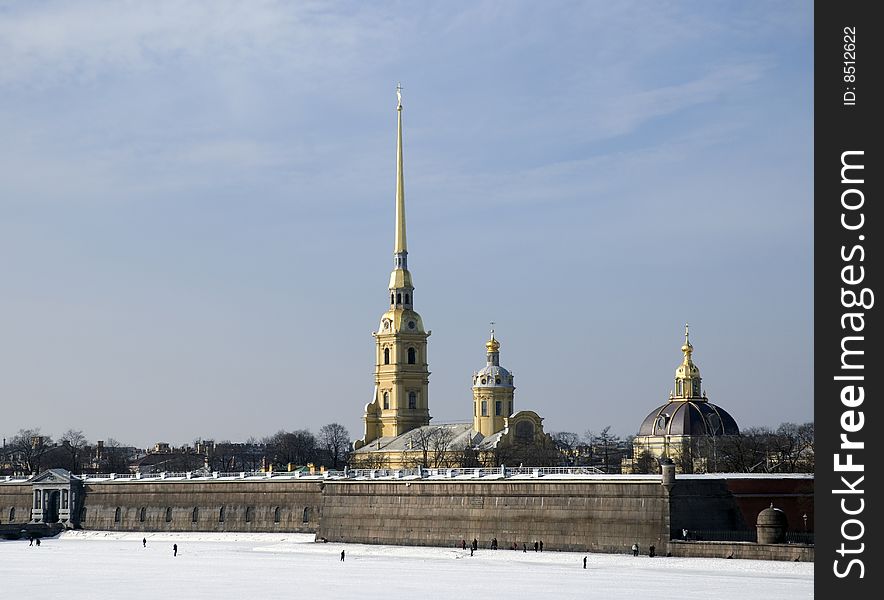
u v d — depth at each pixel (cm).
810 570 19038
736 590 17488
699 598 16812
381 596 17838
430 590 18338
